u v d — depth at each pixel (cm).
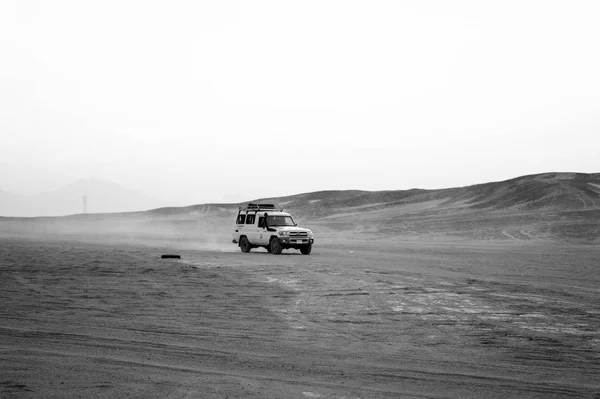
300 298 1762
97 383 812
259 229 3719
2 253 3394
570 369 963
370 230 8206
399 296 1805
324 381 859
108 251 3697
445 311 1548
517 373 931
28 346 1060
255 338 1189
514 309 1580
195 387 803
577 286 2092
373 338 1212
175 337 1181
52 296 1748
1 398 732
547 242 5991
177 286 2011
